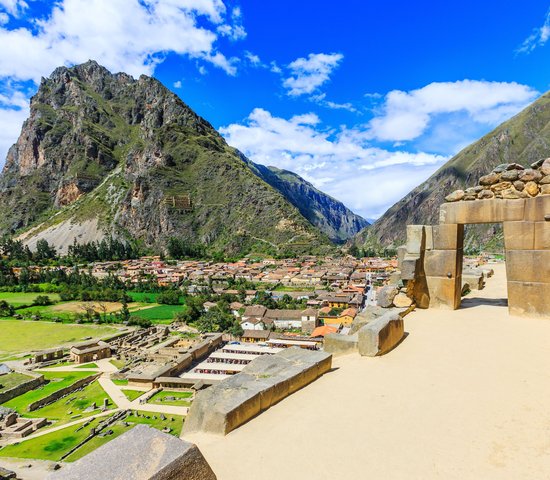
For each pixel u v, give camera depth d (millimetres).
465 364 8961
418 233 14531
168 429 41219
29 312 101688
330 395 7766
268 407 7320
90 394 54312
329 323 87125
